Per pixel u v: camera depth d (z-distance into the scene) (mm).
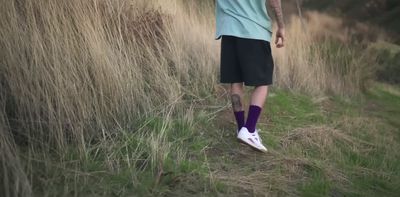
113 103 4207
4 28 3670
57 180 3277
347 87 7277
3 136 3152
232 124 4793
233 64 4273
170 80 4855
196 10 6691
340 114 5969
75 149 3664
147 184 3428
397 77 9008
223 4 4254
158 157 3701
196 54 5648
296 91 6391
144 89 4660
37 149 3568
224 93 5398
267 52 4215
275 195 3676
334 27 10828
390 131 5789
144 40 4961
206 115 4734
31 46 3771
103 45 4273
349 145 4984
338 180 4148
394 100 7582
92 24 4309
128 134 4027
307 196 3758
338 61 7691
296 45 6988
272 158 4242
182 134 4273
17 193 2943
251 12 4152
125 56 4523
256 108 4223
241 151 4293
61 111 3754
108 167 3549
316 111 5820
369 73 7812
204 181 3619
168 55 5281
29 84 3699
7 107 3648
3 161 3043
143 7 5461
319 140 4824
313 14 10945
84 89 3984
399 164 4738
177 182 3541
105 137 3928
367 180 4262
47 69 3805
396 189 4219
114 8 4812
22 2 3887
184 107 4816
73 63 3988
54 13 3973
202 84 5371
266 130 4855
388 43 11070
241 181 3740
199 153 4059
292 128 5008
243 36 4117
